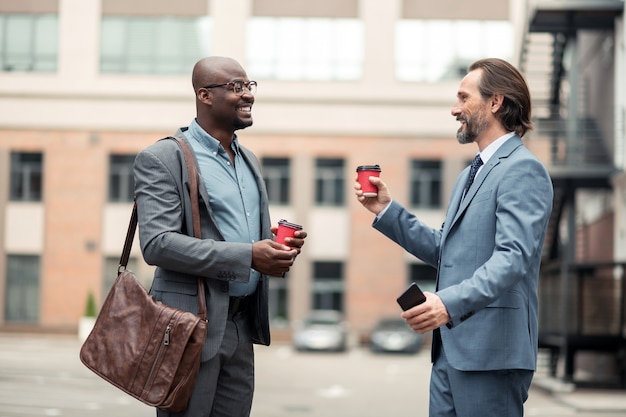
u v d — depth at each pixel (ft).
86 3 115.96
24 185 115.75
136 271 114.73
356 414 38.58
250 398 12.98
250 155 13.52
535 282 12.11
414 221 13.56
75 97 115.85
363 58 115.85
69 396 42.04
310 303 115.14
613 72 60.80
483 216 11.93
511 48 114.21
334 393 50.67
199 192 12.35
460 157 115.14
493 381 11.77
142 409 37.24
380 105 115.75
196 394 12.06
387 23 115.65
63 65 115.96
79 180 115.65
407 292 10.77
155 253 11.90
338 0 115.85
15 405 37.06
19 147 115.75
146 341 11.76
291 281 115.03
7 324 113.29
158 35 115.85
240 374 12.81
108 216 115.44
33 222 115.14
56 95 115.85
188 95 115.65
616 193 57.21
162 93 115.75
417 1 115.55
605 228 64.39
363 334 114.42
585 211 73.61
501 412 11.81
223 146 13.00
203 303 11.95
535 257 12.05
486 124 12.28
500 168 11.93
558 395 44.91
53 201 115.34
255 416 37.11
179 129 13.19
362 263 115.44
